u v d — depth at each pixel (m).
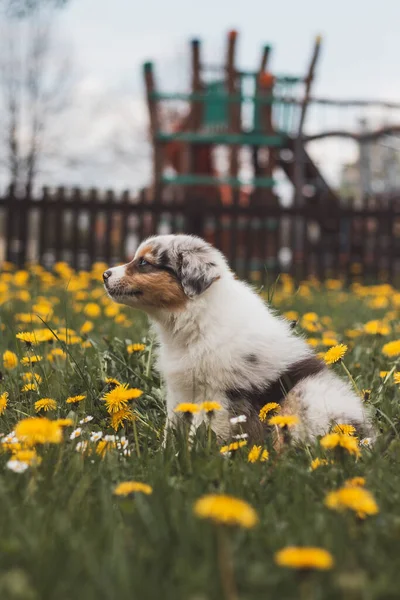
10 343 1.48
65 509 0.77
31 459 0.83
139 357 1.28
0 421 1.07
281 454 0.94
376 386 1.21
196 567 0.65
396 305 2.24
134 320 1.66
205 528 0.70
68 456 0.90
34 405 1.10
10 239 3.63
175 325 1.16
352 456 0.91
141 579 0.63
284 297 2.29
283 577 0.63
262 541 0.70
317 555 0.60
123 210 3.64
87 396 1.15
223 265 1.19
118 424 1.05
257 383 1.10
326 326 1.74
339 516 0.74
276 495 0.82
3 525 0.72
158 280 1.16
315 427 1.05
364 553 0.67
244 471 0.86
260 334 1.13
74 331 1.46
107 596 0.61
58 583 0.63
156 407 1.20
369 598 0.61
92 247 3.63
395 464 0.92
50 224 3.65
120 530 0.71
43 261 3.64
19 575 0.61
